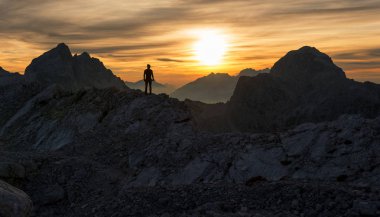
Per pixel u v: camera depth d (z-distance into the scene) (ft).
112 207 49.62
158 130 78.84
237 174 54.65
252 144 60.13
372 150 49.98
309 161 52.19
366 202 37.60
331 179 47.80
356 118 57.00
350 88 412.16
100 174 64.03
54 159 69.00
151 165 64.34
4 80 135.13
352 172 47.67
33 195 59.21
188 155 63.31
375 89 408.46
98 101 98.84
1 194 27.14
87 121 91.97
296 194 42.86
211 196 47.09
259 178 51.93
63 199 58.65
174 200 47.62
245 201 44.34
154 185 57.62
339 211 38.19
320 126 58.08
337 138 54.13
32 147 91.15
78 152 79.41
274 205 42.29
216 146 62.90
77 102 104.12
